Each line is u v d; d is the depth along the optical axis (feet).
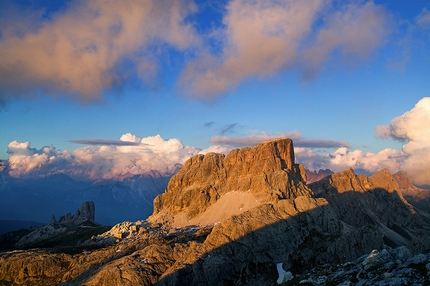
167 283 559.79
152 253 654.94
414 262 246.88
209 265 609.83
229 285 595.47
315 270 366.02
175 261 643.04
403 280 223.92
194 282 574.56
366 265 281.74
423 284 209.05
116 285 556.92
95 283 570.05
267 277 629.51
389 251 295.69
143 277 574.56
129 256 650.84
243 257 652.07
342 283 272.92
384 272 254.47
